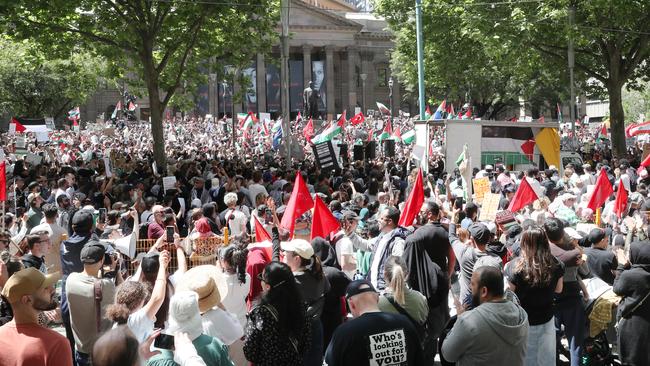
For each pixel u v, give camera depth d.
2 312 8.81
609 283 11.01
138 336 7.09
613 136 43.50
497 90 69.44
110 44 37.00
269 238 12.26
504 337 6.66
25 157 35.56
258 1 37.91
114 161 35.34
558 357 10.56
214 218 16.25
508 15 40.09
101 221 15.08
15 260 9.20
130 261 13.92
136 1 35.66
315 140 42.38
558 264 8.53
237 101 41.78
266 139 61.16
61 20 36.66
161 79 42.97
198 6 36.69
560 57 43.62
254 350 7.23
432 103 70.81
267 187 25.56
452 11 44.34
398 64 79.25
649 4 38.38
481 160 33.38
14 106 79.88
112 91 116.81
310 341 7.66
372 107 128.12
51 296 6.80
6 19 33.41
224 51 40.28
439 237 9.48
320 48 124.38
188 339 6.12
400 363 6.57
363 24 129.88
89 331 8.32
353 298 6.96
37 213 16.88
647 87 88.00
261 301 7.36
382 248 10.74
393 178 25.36
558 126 34.47
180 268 8.64
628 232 13.55
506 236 12.19
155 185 23.56
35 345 6.21
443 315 9.34
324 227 11.79
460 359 6.82
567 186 23.80
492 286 6.88
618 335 9.52
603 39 41.91
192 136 75.81
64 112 95.25
